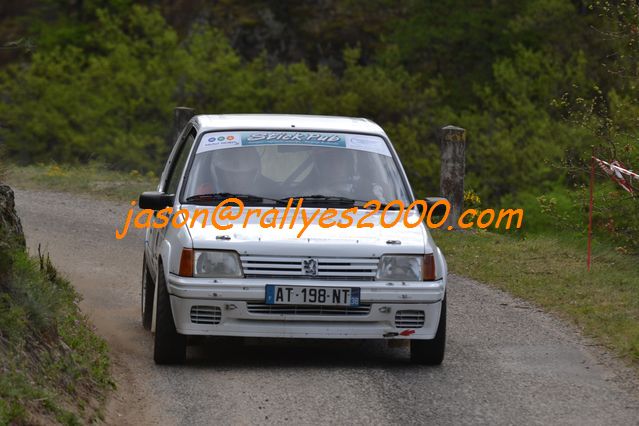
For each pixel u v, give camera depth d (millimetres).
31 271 17875
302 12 114688
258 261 17969
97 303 25391
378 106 91625
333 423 15492
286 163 20328
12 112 98750
